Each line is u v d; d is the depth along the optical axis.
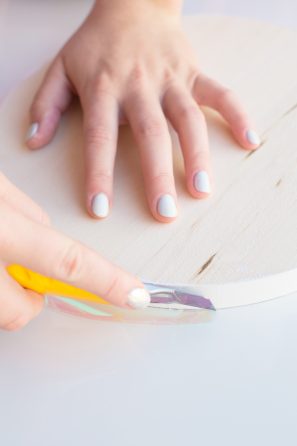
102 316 0.45
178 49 0.55
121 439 0.41
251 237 0.45
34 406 0.42
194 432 0.41
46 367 0.44
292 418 0.41
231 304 0.45
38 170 0.50
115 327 0.45
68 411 0.42
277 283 0.44
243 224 0.46
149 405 0.42
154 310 0.45
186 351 0.44
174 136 0.51
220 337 0.44
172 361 0.44
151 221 0.46
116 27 0.56
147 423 0.41
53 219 0.47
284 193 0.47
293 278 0.45
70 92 0.55
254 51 0.56
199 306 0.45
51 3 0.66
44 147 0.51
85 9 0.65
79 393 0.43
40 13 0.65
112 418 0.42
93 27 0.57
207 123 0.52
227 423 0.41
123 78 0.53
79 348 0.44
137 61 0.54
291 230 0.45
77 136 0.52
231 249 0.45
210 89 0.52
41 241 0.38
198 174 0.47
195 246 0.45
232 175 0.48
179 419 0.41
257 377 0.43
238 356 0.44
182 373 0.43
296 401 0.42
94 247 0.45
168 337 0.45
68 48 0.56
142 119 0.51
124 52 0.55
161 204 0.46
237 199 0.47
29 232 0.38
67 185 0.49
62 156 0.50
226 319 0.45
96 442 0.41
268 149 0.50
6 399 0.42
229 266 0.44
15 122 0.53
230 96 0.52
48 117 0.52
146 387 0.43
